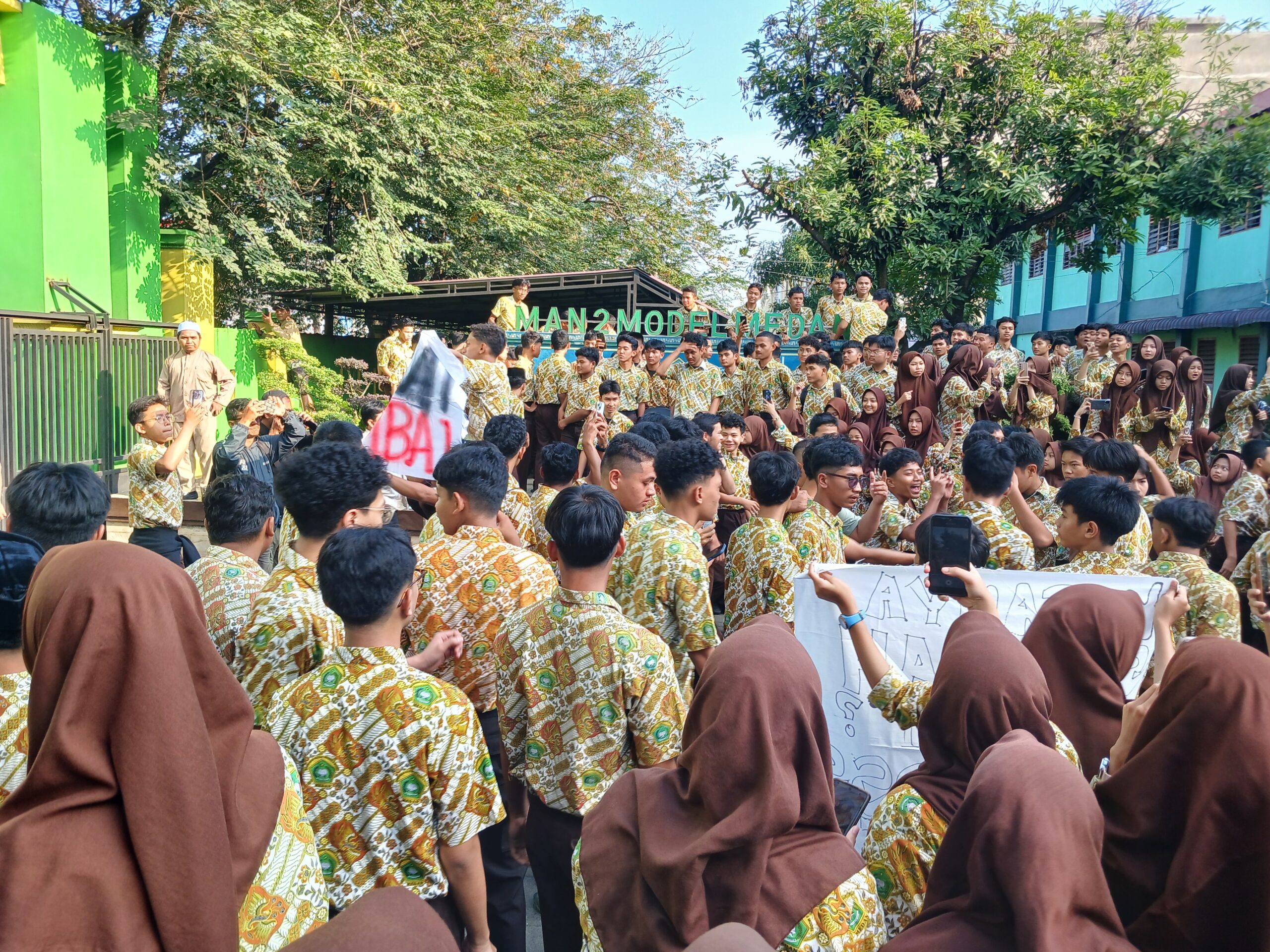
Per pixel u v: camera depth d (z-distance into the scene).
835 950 1.83
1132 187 12.59
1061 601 2.76
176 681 1.54
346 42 14.50
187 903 1.48
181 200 12.67
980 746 2.14
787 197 14.04
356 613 2.30
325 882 2.26
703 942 1.28
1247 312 15.30
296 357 14.22
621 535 2.76
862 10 13.95
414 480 5.23
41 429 9.19
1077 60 13.76
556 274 14.21
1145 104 12.79
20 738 2.01
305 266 14.84
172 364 10.23
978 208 13.67
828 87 14.52
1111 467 4.91
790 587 3.76
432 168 15.68
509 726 2.85
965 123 14.16
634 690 2.63
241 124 13.38
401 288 14.16
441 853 2.35
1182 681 1.93
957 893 1.73
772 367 9.88
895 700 2.79
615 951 1.93
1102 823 1.67
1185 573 3.86
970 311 14.89
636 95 21.86
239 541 3.16
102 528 3.06
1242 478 6.05
